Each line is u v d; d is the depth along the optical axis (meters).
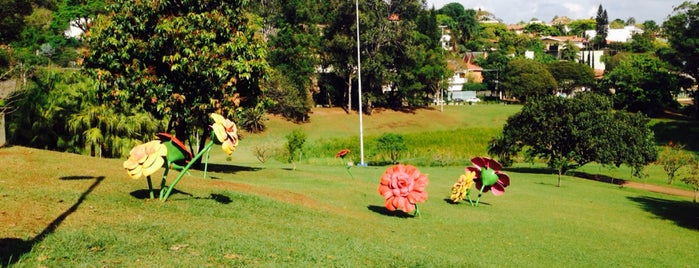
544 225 15.73
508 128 39.75
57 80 26.28
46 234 7.70
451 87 103.56
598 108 36.09
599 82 91.31
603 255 12.21
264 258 8.12
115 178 13.07
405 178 14.73
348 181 21.98
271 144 53.44
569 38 165.88
